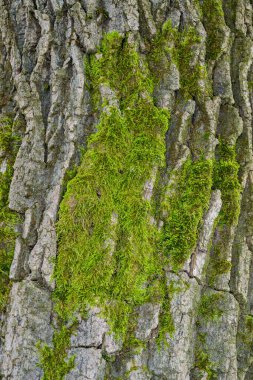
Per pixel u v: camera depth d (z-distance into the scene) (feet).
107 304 7.45
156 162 8.03
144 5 8.66
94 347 7.26
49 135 8.16
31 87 8.44
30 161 8.04
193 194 8.14
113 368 7.61
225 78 9.07
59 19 8.63
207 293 8.41
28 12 8.87
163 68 8.53
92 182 7.65
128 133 8.05
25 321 7.32
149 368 7.68
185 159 8.30
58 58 8.48
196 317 8.26
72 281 7.45
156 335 7.75
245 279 8.66
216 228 8.63
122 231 7.76
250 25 9.79
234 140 8.90
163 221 8.09
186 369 7.73
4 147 8.45
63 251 7.53
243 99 9.23
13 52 8.93
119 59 8.39
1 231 7.90
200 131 8.60
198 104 8.65
